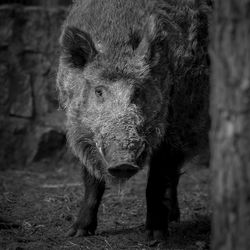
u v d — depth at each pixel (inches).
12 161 1100.5
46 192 900.6
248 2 375.2
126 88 594.2
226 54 386.3
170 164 684.7
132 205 843.4
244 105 379.2
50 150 1122.0
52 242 643.5
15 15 1129.4
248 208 378.9
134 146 560.7
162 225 673.6
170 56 653.9
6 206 801.6
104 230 705.6
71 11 704.4
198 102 695.7
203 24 703.7
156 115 626.8
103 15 647.8
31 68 1143.6
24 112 1125.7
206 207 863.7
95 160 642.2
